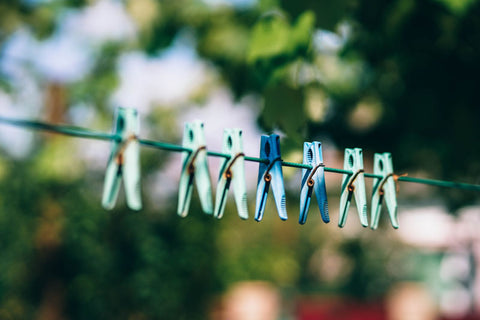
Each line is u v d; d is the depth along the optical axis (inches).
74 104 285.9
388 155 82.6
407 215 483.5
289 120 103.0
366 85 191.2
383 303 418.9
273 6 103.7
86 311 297.7
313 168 72.5
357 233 319.0
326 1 98.9
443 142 165.2
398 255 478.3
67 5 248.4
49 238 288.0
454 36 139.7
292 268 411.8
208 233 317.7
